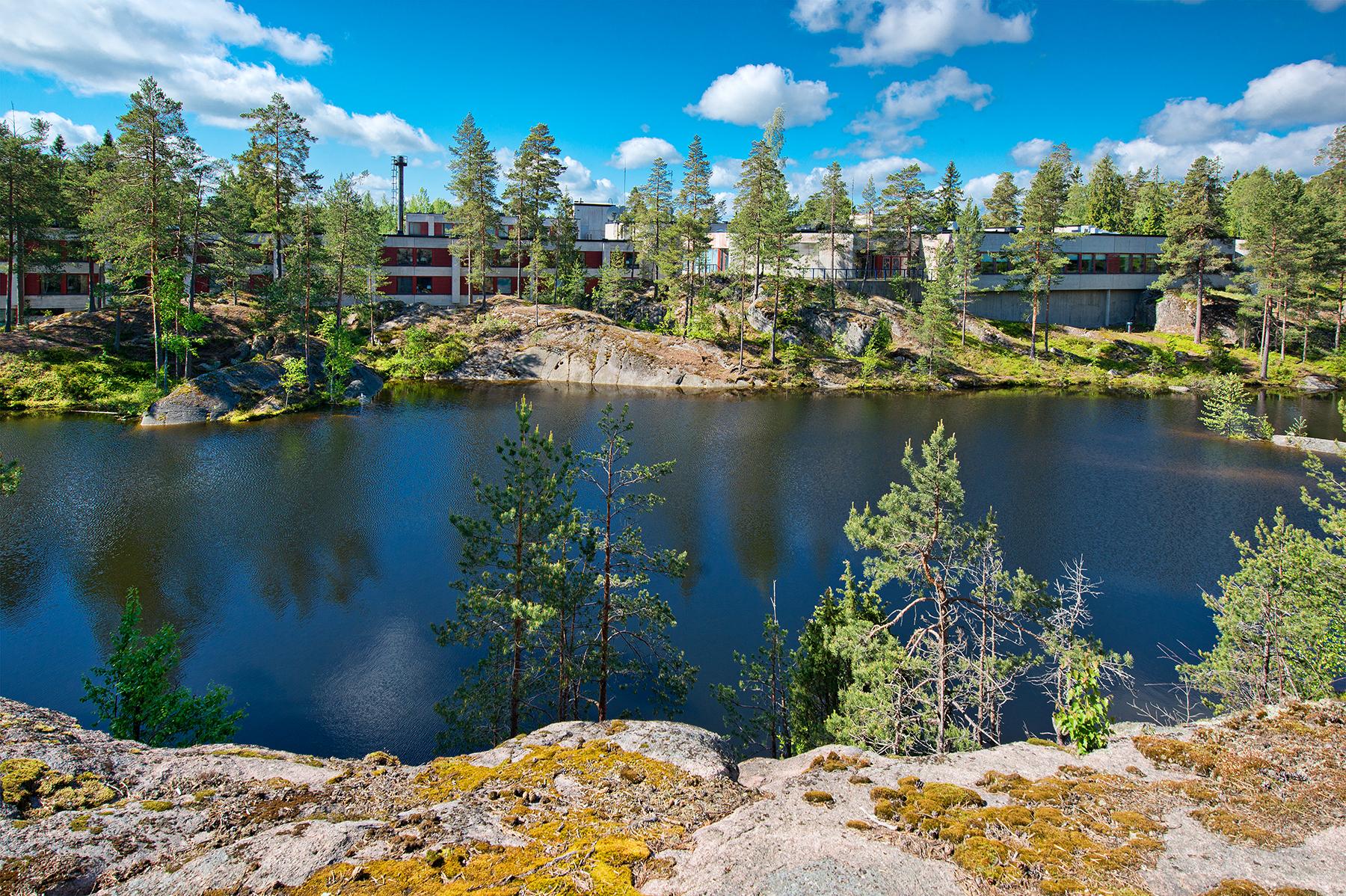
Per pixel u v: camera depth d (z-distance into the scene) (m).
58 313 66.19
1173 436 46.75
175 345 52.44
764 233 70.31
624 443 18.14
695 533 29.22
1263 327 68.81
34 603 22.36
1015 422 51.19
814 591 24.34
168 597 22.97
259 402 51.84
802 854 5.25
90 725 16.62
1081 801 6.02
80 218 54.50
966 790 6.24
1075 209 124.62
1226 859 5.09
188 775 6.75
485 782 6.79
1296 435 44.97
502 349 73.00
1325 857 5.05
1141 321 85.88
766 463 39.47
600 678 16.64
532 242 82.94
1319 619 14.62
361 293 70.75
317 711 17.52
